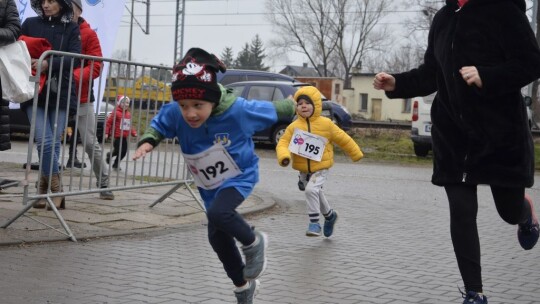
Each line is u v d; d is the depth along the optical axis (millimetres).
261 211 9461
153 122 4609
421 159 20453
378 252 7148
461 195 4953
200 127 4539
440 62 5016
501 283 6051
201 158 4594
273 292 5469
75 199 9133
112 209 8625
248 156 4617
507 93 4840
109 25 11352
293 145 7965
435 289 5727
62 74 7680
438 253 7191
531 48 4699
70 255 6367
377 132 24875
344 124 22219
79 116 8250
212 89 4371
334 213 7820
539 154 21688
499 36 4785
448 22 5020
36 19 8180
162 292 5336
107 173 8898
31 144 6996
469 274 4898
